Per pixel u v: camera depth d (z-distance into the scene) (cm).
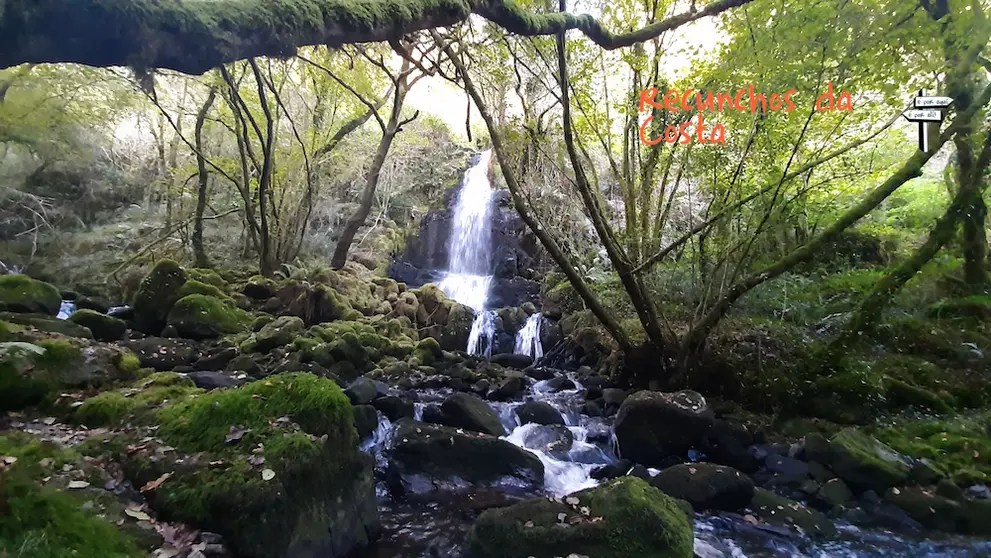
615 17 693
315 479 348
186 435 359
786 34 589
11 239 1141
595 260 956
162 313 853
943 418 604
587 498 395
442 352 925
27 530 241
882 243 868
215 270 1098
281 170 1177
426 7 403
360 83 1093
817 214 725
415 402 670
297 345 766
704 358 715
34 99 1070
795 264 640
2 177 1163
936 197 896
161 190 1295
